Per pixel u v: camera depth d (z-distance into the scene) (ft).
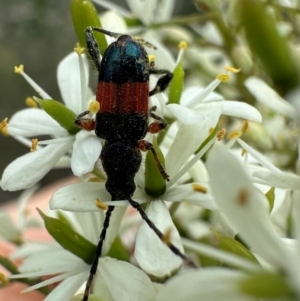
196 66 0.15
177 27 0.18
